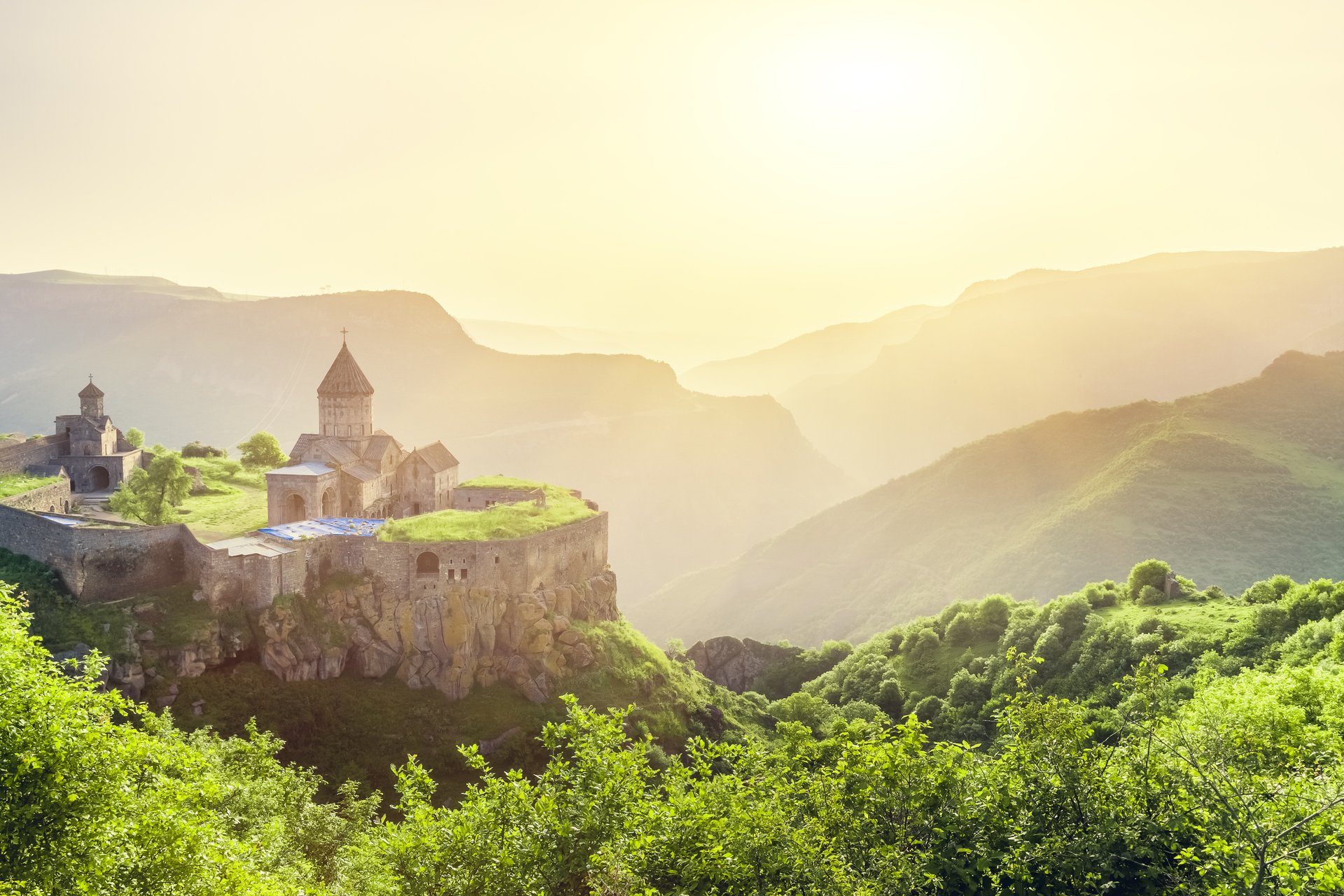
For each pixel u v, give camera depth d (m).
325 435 105.00
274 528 83.75
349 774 68.88
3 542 75.31
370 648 77.06
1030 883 28.95
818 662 115.38
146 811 28.84
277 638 72.44
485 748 73.88
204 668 68.62
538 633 81.69
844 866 30.36
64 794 26.42
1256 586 84.94
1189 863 28.39
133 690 64.50
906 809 32.38
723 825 31.70
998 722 34.38
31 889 24.09
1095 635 84.94
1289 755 35.50
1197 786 29.39
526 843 29.22
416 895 28.73
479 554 80.31
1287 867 24.08
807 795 35.72
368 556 79.62
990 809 31.20
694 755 39.47
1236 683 49.53
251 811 44.03
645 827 30.84
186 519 94.38
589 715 35.00
